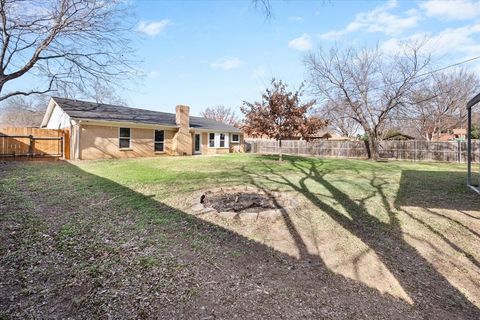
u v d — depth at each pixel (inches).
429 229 183.0
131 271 118.7
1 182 291.6
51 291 102.6
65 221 179.3
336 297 107.5
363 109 790.5
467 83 997.8
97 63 472.1
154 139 706.2
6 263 121.8
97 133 580.7
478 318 99.3
